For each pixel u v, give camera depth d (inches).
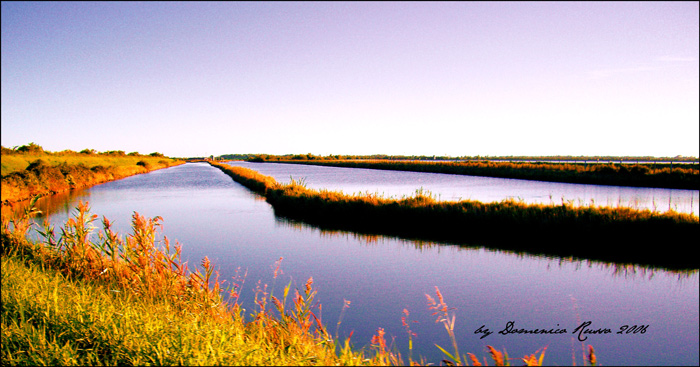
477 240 381.7
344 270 294.7
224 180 1577.3
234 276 281.6
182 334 141.0
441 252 339.6
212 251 360.8
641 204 581.6
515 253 329.7
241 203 756.0
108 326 147.6
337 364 128.1
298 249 364.2
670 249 327.3
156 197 887.1
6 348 133.1
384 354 150.3
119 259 239.1
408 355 166.6
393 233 424.8
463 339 182.2
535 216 399.2
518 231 396.8
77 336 143.6
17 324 151.9
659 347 170.4
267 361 126.1
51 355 129.0
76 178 1210.6
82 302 169.0
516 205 448.8
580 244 353.4
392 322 202.5
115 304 178.2
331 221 511.2
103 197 890.7
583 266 289.6
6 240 285.4
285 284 264.5
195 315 171.9
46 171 1049.5
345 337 185.2
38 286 189.2
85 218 254.1
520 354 166.6
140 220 211.9
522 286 251.9
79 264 235.8
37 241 272.4
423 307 221.9
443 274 280.5
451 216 438.9
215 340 137.3
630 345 172.1
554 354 165.5
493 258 317.1
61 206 715.4
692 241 330.3
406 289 252.1
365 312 215.8
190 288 198.2
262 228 476.1
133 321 152.3
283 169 2593.5
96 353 130.4
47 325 153.1
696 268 279.0
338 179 1386.6
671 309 211.6
